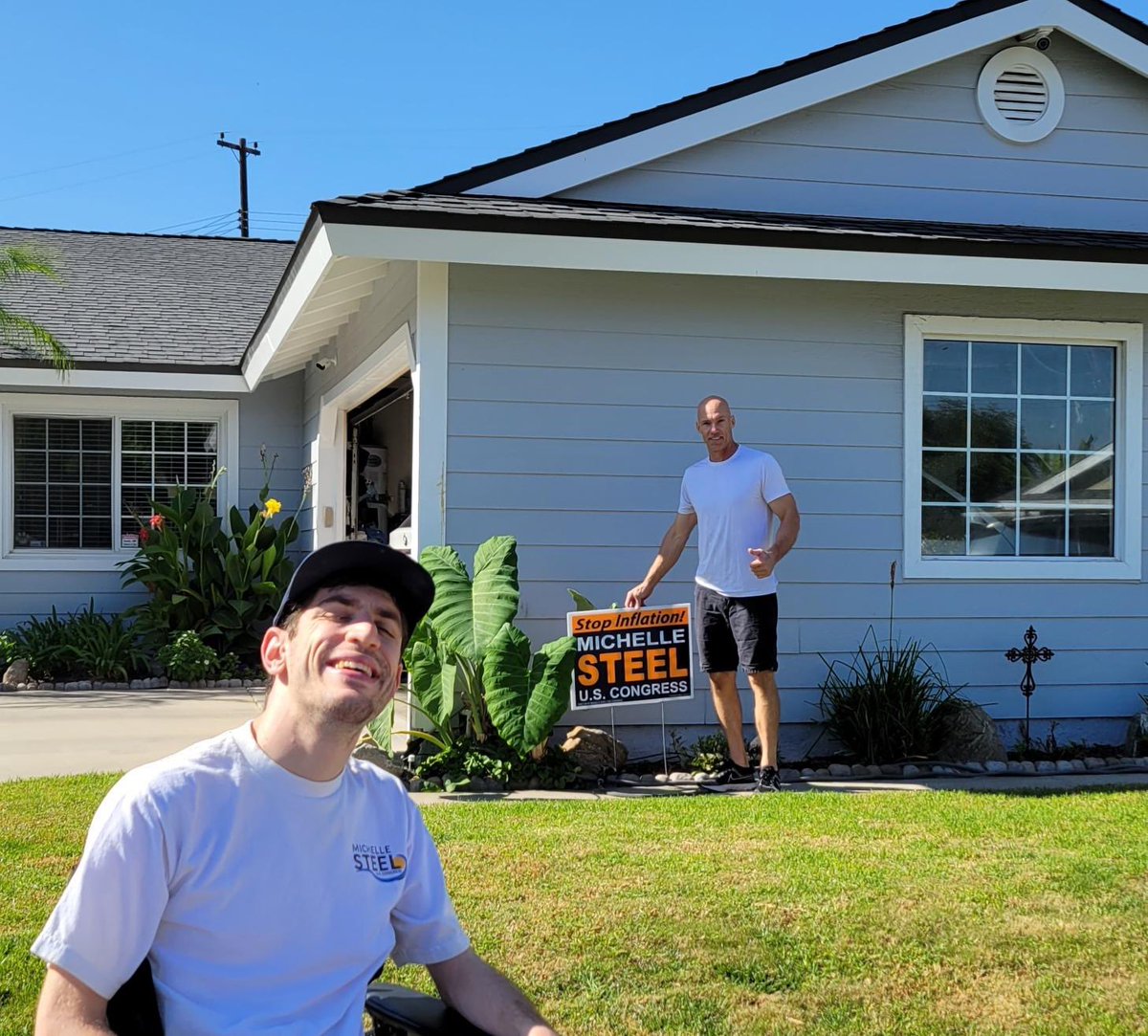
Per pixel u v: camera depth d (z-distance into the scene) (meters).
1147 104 9.33
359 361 10.23
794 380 8.23
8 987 3.69
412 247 7.15
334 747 2.22
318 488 12.30
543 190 8.36
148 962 2.14
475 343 7.78
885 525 8.32
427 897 2.46
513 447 7.82
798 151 8.80
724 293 8.13
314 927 2.21
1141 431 8.70
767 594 6.81
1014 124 9.11
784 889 4.72
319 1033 2.19
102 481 13.47
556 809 6.13
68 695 10.64
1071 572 8.54
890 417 8.35
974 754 7.73
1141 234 9.03
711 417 6.82
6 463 13.07
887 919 4.40
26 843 5.30
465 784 6.78
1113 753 8.17
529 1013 2.40
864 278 7.67
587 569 7.91
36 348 12.77
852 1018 3.65
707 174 8.69
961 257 7.71
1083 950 4.15
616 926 4.30
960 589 8.40
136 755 7.61
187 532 12.25
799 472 8.22
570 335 7.92
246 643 12.41
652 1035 3.53
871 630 8.25
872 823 5.80
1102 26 9.03
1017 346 8.62
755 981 3.89
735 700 7.05
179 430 13.73
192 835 2.12
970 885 4.79
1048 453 8.65
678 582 8.02
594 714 7.84
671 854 5.20
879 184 8.92
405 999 2.40
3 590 13.05
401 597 2.35
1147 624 8.64
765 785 6.80
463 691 7.32
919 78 8.98
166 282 15.98
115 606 13.33
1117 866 5.05
